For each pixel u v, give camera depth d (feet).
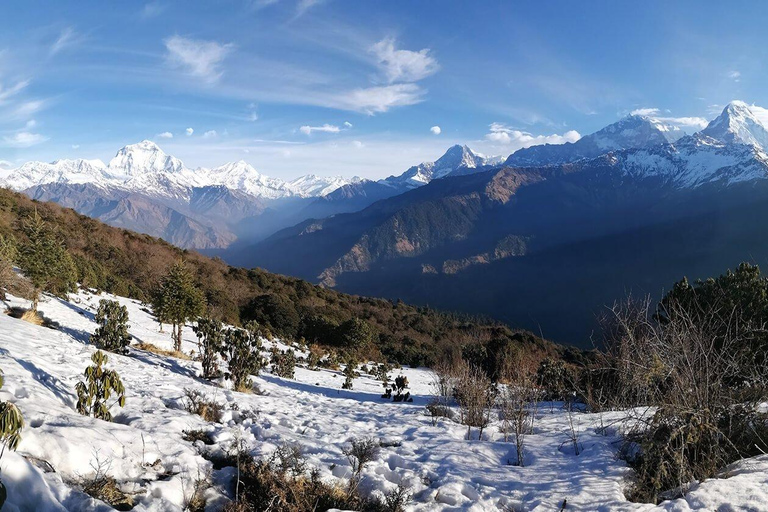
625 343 22.53
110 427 15.06
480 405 30.14
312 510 12.78
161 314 50.70
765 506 12.17
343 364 93.86
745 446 16.89
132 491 11.81
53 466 11.35
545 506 13.98
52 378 20.10
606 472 16.65
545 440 22.90
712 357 17.89
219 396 28.45
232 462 15.44
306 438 21.02
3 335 27.14
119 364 31.73
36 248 47.52
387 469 17.53
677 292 37.40
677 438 15.83
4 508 8.59
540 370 44.34
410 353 121.60
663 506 13.32
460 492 15.53
